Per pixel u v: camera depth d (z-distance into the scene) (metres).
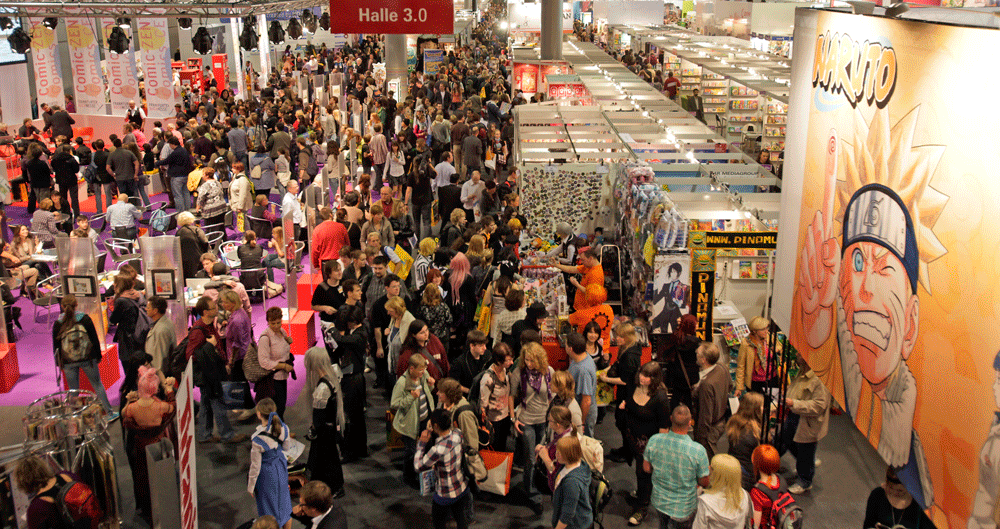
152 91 19.78
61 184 13.96
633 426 6.06
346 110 20.64
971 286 2.39
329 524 4.87
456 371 6.84
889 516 4.67
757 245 7.27
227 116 18.92
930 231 2.66
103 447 5.50
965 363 2.44
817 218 3.84
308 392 6.38
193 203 14.23
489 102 19.73
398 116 18.67
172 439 5.84
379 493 6.58
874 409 3.15
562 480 5.06
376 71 28.78
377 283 8.23
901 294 2.88
